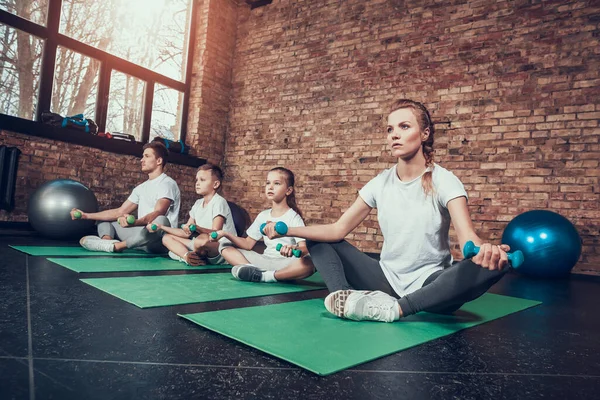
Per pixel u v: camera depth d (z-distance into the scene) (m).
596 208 3.65
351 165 4.98
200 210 2.91
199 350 1.06
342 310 1.42
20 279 1.82
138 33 5.53
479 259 1.12
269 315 1.48
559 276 3.38
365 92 4.96
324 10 5.38
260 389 0.84
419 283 1.51
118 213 3.23
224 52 6.05
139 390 0.80
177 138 5.84
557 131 3.86
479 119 4.22
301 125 5.43
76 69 5.09
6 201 3.93
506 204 4.02
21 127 4.03
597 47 3.75
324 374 0.94
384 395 0.85
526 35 4.07
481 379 0.99
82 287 1.75
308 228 1.62
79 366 0.90
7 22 4.17
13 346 0.99
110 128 5.26
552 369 1.10
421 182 1.50
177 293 1.77
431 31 4.57
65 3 5.02
